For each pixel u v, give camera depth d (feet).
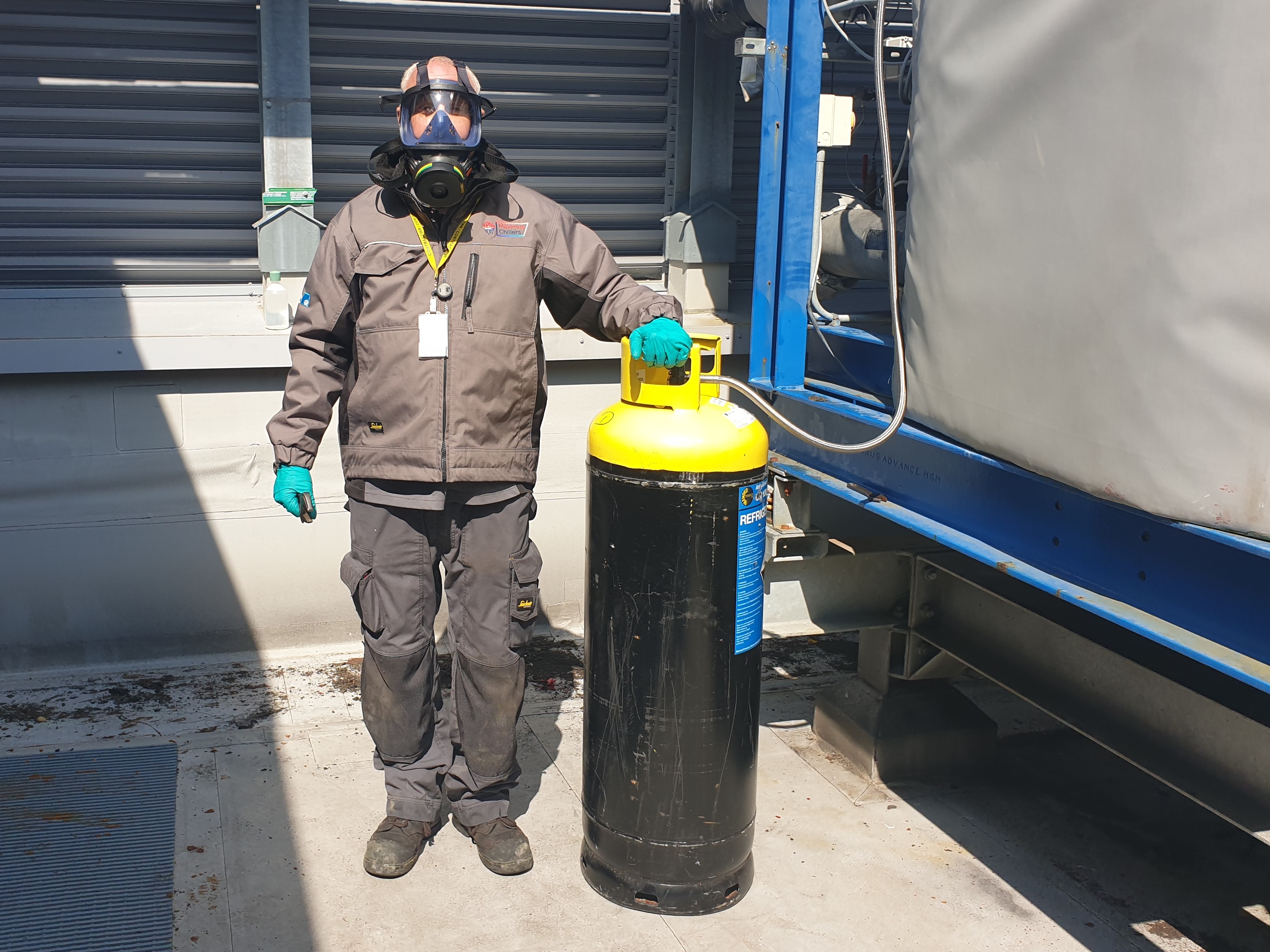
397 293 7.68
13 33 12.80
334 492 12.53
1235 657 5.37
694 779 7.71
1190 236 5.00
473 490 8.01
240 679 12.03
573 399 13.26
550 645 13.21
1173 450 5.21
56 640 12.00
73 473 11.69
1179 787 7.07
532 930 7.81
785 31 9.29
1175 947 7.85
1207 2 4.83
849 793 9.89
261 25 12.91
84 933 7.66
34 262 13.46
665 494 7.36
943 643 9.66
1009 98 6.17
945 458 7.85
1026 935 7.92
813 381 10.28
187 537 12.16
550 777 10.09
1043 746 10.98
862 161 14.98
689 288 14.76
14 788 9.55
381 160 7.68
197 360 11.52
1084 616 8.66
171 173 13.57
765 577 9.65
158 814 9.22
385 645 8.30
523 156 14.60
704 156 14.49
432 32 13.93
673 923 7.93
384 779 9.31
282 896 8.15
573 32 14.40
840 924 7.97
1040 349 6.07
